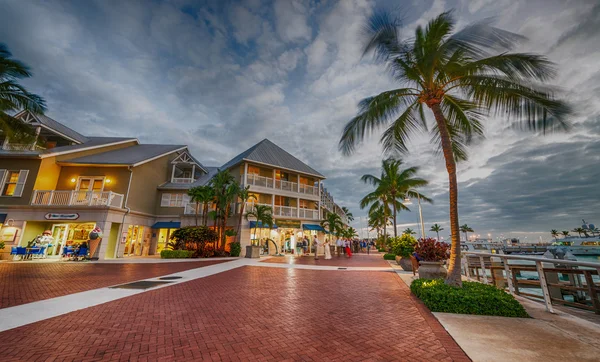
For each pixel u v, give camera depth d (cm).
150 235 2298
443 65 715
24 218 1686
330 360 325
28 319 473
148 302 613
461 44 618
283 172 2753
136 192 2091
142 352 343
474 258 1180
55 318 482
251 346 368
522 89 628
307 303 623
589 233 8375
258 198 2531
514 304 524
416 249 1038
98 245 1661
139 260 1627
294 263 1599
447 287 626
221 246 2103
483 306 532
